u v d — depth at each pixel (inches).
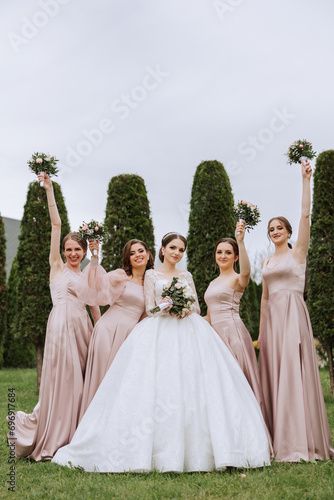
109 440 189.6
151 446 183.2
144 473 181.0
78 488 167.6
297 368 209.0
